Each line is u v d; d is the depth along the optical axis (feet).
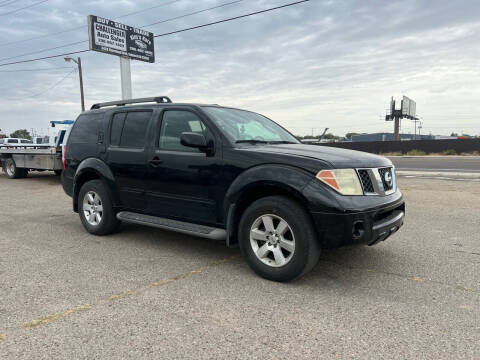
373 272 12.47
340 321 9.10
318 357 7.59
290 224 11.10
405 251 14.75
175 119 14.60
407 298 10.41
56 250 15.21
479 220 20.10
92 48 63.16
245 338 8.33
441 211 22.50
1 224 20.34
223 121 13.74
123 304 10.07
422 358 7.53
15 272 12.58
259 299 10.38
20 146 45.96
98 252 14.93
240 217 12.87
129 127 16.20
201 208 13.43
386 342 8.13
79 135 18.62
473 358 7.51
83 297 10.53
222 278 12.03
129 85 71.00
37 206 26.30
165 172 14.30
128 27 69.67
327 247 10.75
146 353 7.75
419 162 74.49
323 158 11.26
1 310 9.73
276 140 14.83
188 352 7.79
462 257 13.99
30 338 8.35
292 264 11.14
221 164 12.73
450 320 9.11
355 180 11.00
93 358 7.59
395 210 12.61
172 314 9.49
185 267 13.11
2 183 40.52
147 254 14.66
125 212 16.38
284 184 11.11
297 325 8.91
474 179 39.24
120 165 16.05
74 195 18.61
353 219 10.47
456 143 106.83
